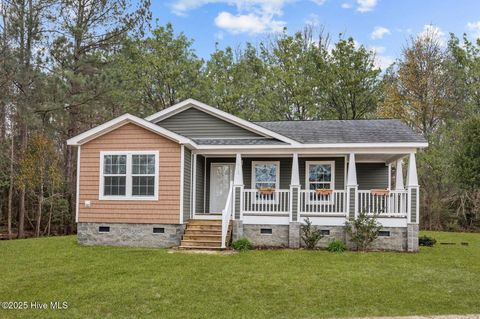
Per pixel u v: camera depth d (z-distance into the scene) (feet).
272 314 24.71
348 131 55.57
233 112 103.24
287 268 36.40
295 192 49.80
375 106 105.60
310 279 32.45
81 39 84.48
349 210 48.83
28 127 75.87
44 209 86.07
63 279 32.50
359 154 53.26
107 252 44.47
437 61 102.68
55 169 81.76
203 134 57.88
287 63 108.88
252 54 120.47
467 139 86.12
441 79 101.96
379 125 58.80
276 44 123.75
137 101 98.99
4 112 78.69
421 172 98.12
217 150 52.39
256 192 54.03
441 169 95.20
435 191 97.91
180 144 49.37
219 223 50.88
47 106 70.90
